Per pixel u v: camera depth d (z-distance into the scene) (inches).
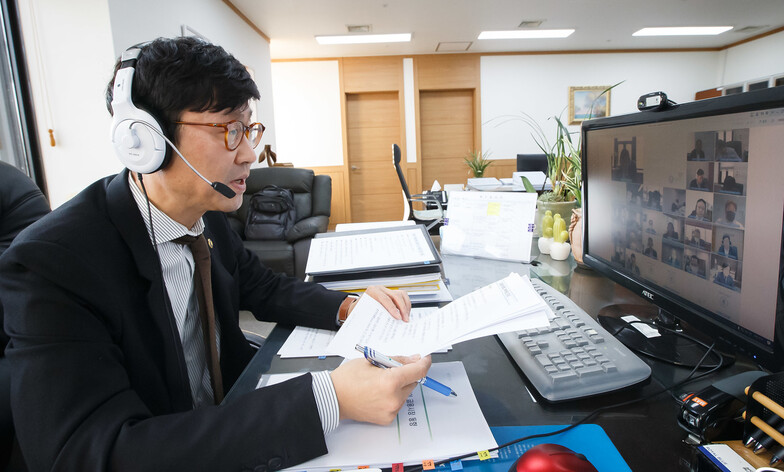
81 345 19.7
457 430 19.1
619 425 19.5
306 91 244.2
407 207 149.1
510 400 21.8
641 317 30.9
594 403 21.2
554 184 56.1
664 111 24.3
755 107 17.8
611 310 32.5
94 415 18.4
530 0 167.2
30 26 86.7
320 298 32.7
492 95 250.1
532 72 249.6
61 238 21.6
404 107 247.6
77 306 20.4
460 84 247.6
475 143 254.4
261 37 195.0
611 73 252.7
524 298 23.5
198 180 23.7
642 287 27.9
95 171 92.9
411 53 241.9
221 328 33.0
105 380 19.6
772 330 18.1
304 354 27.6
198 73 21.2
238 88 22.3
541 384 21.8
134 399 20.1
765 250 18.1
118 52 91.8
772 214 17.6
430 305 35.3
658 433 18.8
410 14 178.4
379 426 19.7
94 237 22.9
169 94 21.2
